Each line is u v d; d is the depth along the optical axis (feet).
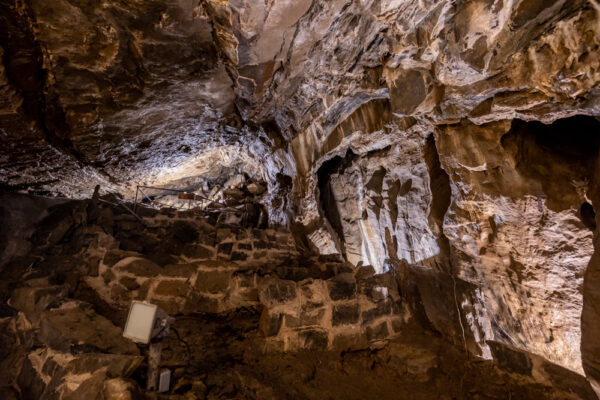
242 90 10.89
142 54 8.28
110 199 15.52
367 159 12.45
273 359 8.03
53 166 13.30
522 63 5.34
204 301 9.91
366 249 14.24
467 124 7.36
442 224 8.92
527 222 6.76
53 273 9.56
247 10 7.00
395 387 7.43
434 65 6.97
